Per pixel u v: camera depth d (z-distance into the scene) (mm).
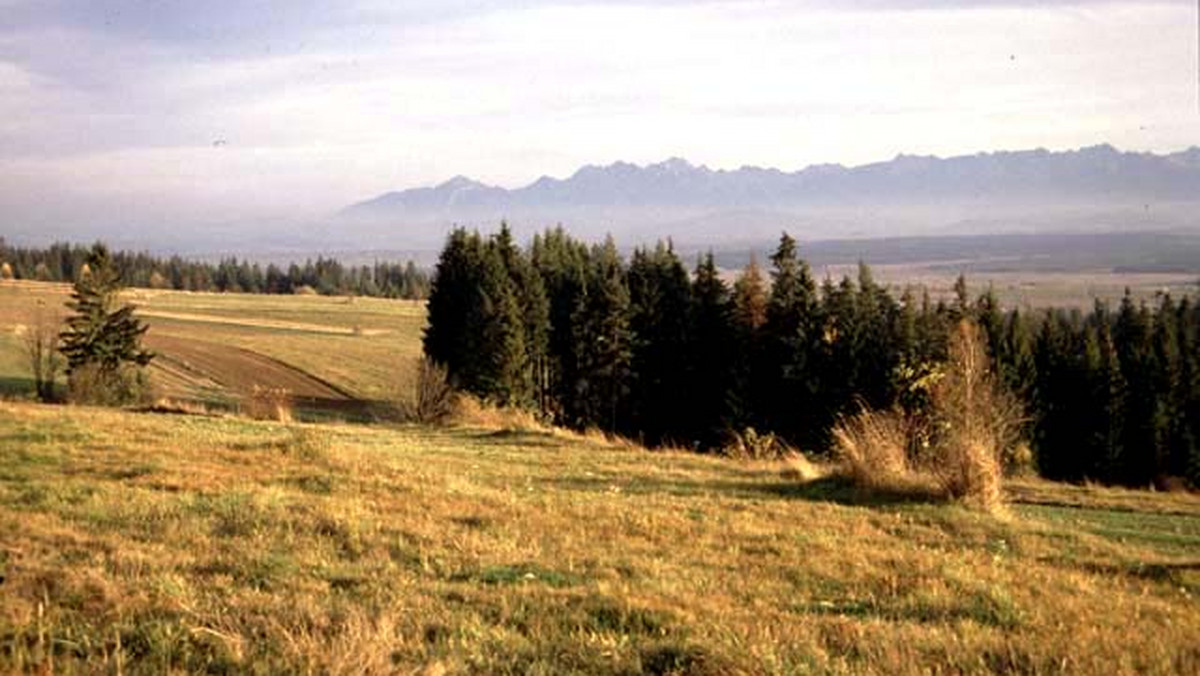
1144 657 6840
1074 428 51969
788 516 13062
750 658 6160
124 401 48312
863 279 59812
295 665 5770
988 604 8406
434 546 9961
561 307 61438
